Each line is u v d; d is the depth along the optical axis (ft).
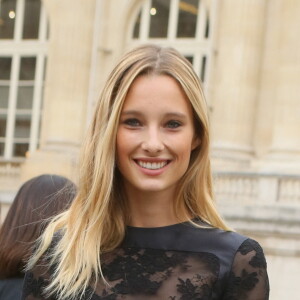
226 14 88.99
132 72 11.18
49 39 99.50
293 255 68.95
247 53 87.81
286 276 69.15
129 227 11.68
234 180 76.89
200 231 11.56
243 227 70.44
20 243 15.97
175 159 11.32
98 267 11.36
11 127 101.96
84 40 95.55
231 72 88.12
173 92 11.21
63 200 16.03
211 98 89.45
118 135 11.30
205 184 11.97
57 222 12.02
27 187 16.44
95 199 11.44
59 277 11.29
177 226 11.62
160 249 11.44
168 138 11.24
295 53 85.10
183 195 11.82
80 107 95.09
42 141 99.04
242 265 11.25
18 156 101.55
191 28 93.91
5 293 15.96
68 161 91.61
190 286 11.07
